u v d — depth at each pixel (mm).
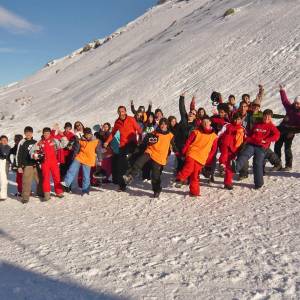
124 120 9359
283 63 25641
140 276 4285
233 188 8117
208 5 65625
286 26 32156
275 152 9086
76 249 5293
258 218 6141
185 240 5398
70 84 59312
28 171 8727
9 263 4918
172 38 50406
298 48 26984
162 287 3992
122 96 32656
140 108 10781
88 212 7465
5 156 9148
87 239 5727
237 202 7195
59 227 6520
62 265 4742
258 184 7824
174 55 38406
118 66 50250
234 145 8000
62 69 82000
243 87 24531
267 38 31469
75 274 4438
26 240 5863
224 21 43719
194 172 7777
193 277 4188
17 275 4523
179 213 6871
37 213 7723
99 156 9523
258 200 7164
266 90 22234
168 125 8977
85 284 4164
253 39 32719
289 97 19750
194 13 66500
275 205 6723
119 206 7703
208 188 8312
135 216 6918
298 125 8664
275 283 3914
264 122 7957
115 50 72375
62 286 4145
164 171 10516
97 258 4910
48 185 8758
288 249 4766
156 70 35844
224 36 36938
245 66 28016
